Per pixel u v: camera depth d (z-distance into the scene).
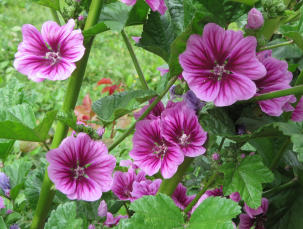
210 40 0.17
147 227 0.18
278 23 0.24
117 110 0.20
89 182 0.20
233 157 0.20
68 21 0.19
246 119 0.21
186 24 0.19
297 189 0.25
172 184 0.22
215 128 0.19
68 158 0.19
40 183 0.26
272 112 0.19
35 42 0.20
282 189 0.25
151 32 0.24
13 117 0.21
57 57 0.19
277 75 0.19
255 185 0.19
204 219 0.18
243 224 0.25
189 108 0.20
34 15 1.23
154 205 0.19
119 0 0.23
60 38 0.19
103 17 0.22
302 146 0.16
